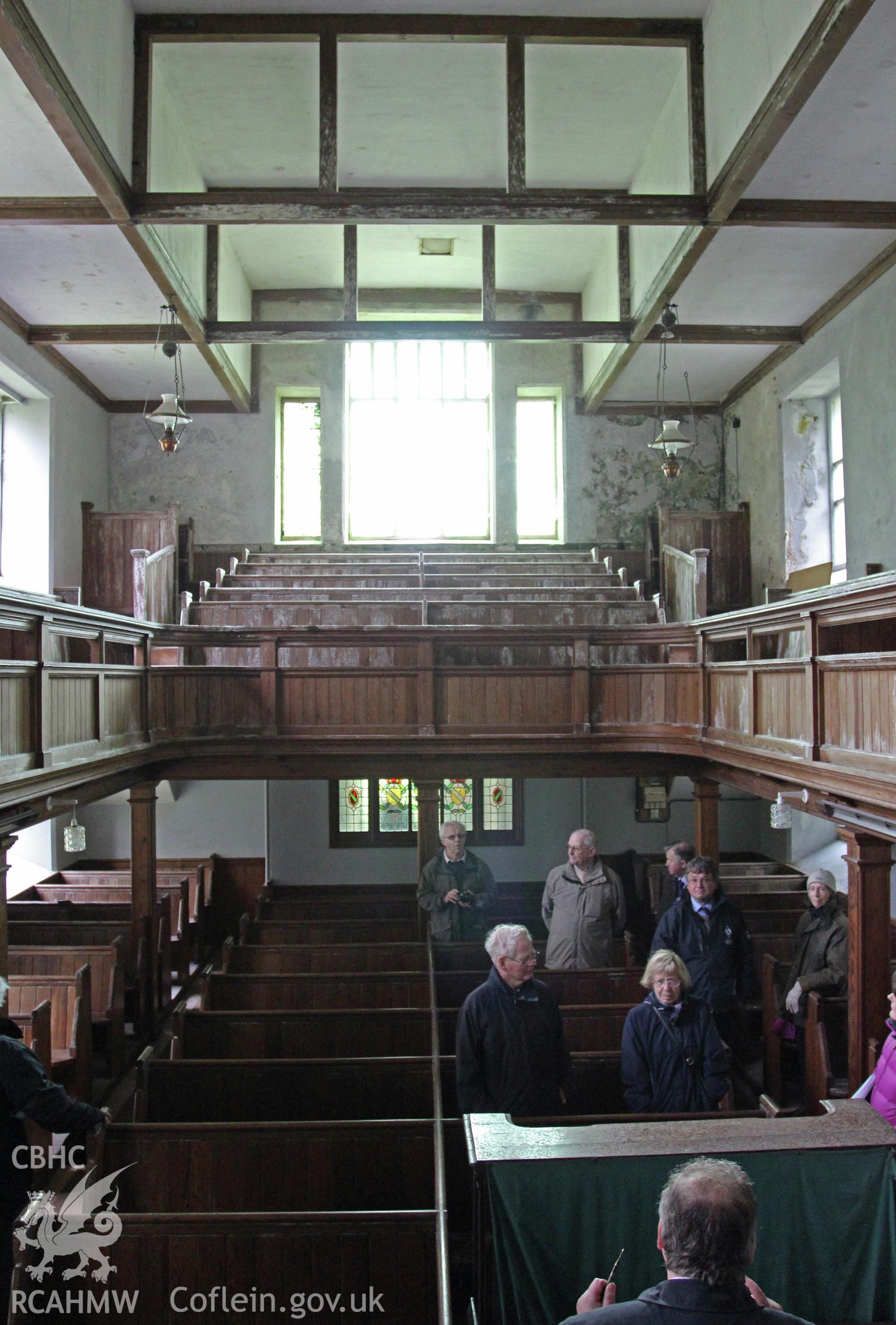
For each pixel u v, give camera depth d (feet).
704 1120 12.25
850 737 18.29
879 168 28.89
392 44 32.99
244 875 46.88
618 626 30.99
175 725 29.60
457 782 47.21
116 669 24.90
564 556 49.88
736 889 37.19
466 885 30.50
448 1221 17.43
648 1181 11.26
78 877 41.01
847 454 37.70
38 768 19.33
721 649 35.35
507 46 31.30
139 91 30.73
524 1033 16.89
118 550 45.27
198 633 30.35
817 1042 20.76
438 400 55.06
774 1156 11.32
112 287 36.96
